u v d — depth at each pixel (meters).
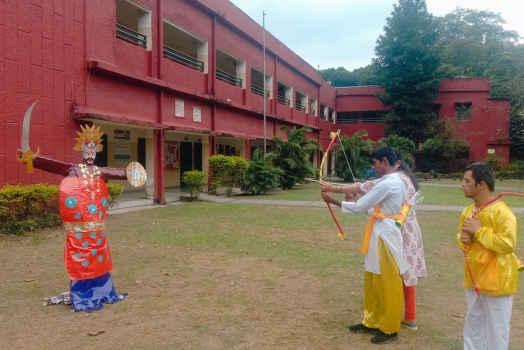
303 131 21.12
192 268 6.24
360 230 9.43
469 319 3.19
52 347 3.65
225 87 18.48
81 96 10.66
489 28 48.97
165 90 14.16
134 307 4.65
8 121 8.88
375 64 34.88
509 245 2.83
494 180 3.06
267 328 4.11
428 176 31.70
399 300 3.75
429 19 33.81
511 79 32.56
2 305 4.71
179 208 12.88
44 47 9.62
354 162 25.81
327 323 4.25
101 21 11.23
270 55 23.89
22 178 9.21
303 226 9.89
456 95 33.66
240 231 9.20
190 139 20.83
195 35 15.95
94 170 4.93
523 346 3.76
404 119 33.50
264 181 17.47
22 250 7.29
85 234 4.66
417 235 4.11
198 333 3.97
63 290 5.25
